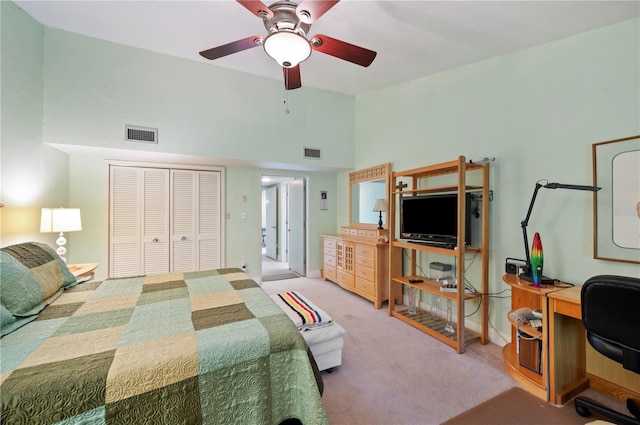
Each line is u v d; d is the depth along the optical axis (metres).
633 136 1.75
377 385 1.96
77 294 1.83
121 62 3.08
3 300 1.33
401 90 3.64
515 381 2.01
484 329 2.55
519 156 2.39
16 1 2.26
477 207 2.72
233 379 1.14
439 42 2.38
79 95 2.91
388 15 2.05
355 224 4.61
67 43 2.85
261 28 2.49
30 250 1.79
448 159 3.02
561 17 1.86
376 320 3.09
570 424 1.60
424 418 1.65
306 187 5.11
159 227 3.91
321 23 2.17
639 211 1.72
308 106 4.21
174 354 1.09
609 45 1.87
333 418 1.65
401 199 3.26
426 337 2.69
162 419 1.00
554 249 2.16
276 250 7.04
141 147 3.18
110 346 1.15
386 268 3.58
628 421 1.49
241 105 3.72
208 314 1.51
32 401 0.87
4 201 2.23
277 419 1.23
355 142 4.60
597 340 1.51
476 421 1.63
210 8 2.23
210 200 4.23
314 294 4.07
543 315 1.83
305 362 1.26
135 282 2.12
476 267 2.76
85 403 0.91
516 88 2.40
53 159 3.01
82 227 3.49
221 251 4.30
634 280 1.30
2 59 2.19
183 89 3.38
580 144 2.01
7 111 2.26
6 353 1.08
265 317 1.48
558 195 2.13
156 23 2.49
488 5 1.83
